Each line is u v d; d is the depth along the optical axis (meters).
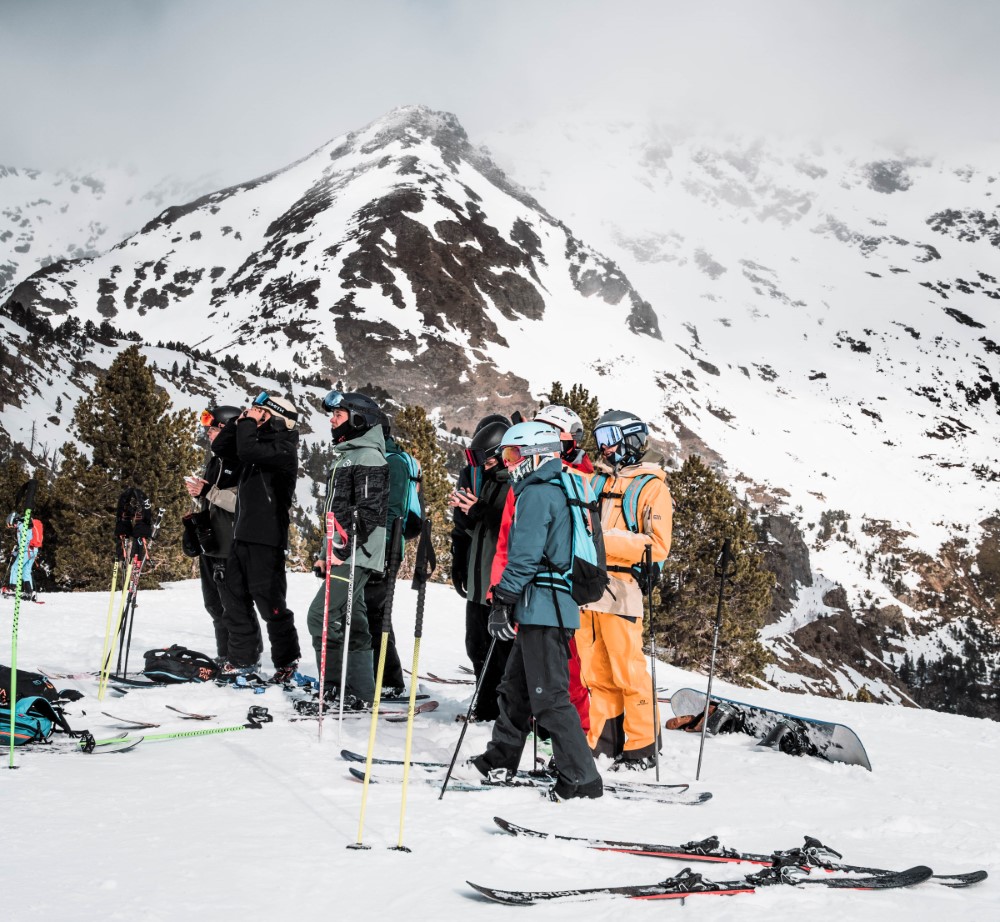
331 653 7.71
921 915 3.34
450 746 6.36
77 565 28.41
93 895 3.29
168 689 8.30
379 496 7.57
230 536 9.03
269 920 3.13
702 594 35.69
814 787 5.96
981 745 9.05
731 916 3.22
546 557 5.19
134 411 29.20
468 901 3.36
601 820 4.69
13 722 5.26
